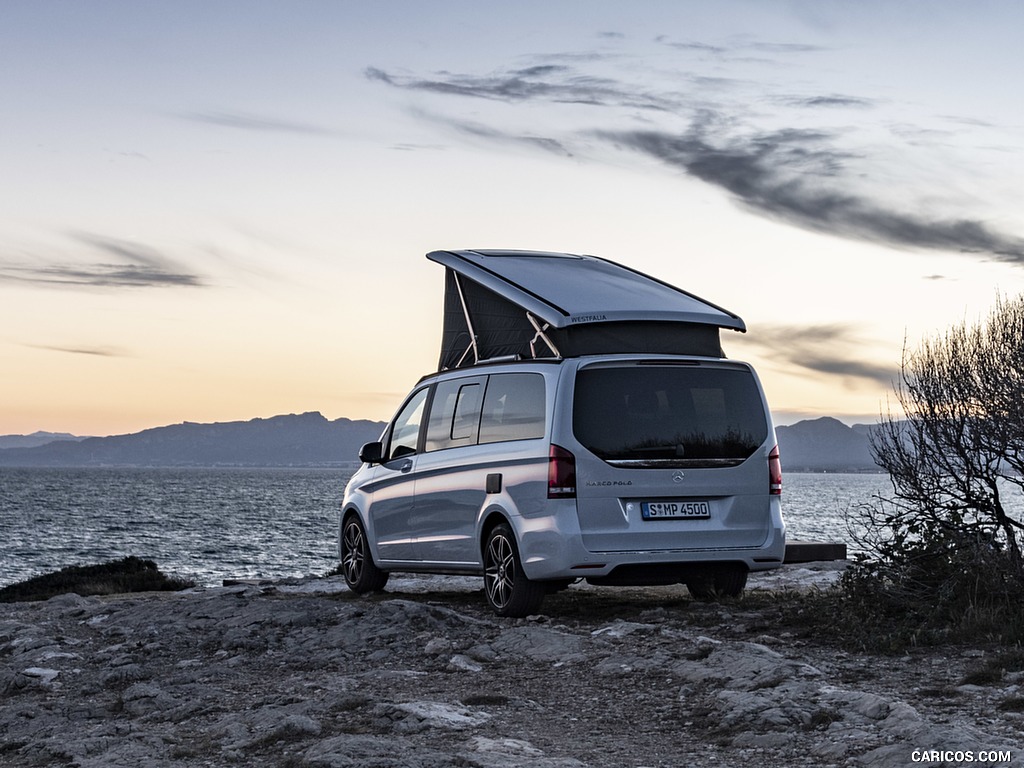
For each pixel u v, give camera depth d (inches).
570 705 242.1
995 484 336.8
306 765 188.5
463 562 389.1
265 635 326.6
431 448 412.8
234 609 363.6
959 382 333.1
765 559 363.3
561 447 343.6
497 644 305.7
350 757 190.5
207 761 201.8
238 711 242.1
